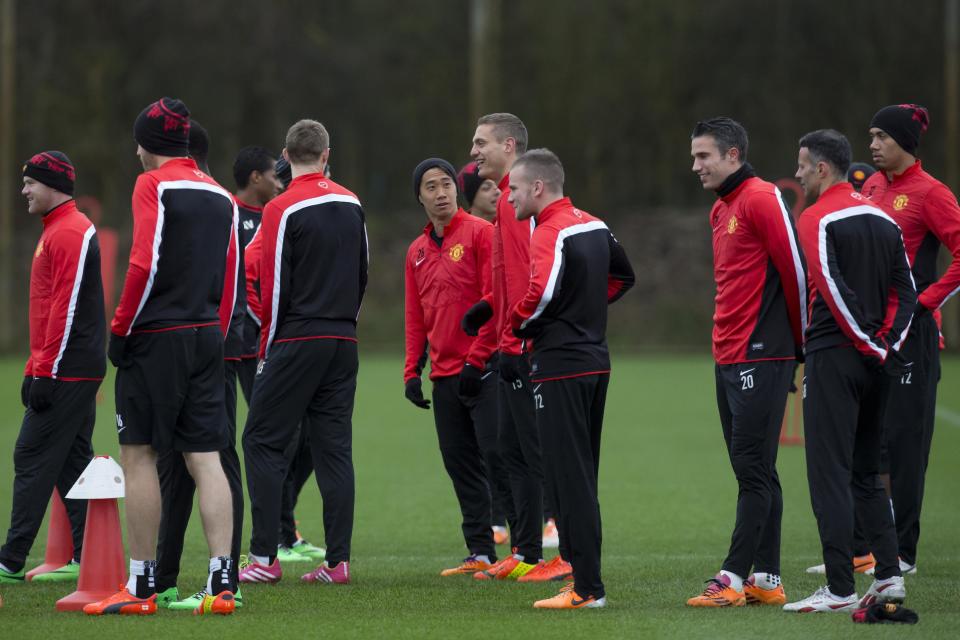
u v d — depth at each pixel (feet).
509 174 79.00
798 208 151.33
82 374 83.46
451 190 88.53
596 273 71.36
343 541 83.41
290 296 82.79
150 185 71.20
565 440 71.00
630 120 526.16
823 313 72.33
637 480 141.18
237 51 509.35
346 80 537.65
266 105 520.83
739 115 517.55
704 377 302.45
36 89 494.18
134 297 70.03
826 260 70.64
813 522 112.88
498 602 75.15
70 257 81.15
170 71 506.48
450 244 88.94
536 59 532.73
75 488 74.33
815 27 506.89
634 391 264.72
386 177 563.07
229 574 71.36
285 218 81.76
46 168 81.92
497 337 85.25
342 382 84.17
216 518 71.20
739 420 72.95
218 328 73.51
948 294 84.17
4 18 383.24
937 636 63.46
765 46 513.86
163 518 75.31
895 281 73.36
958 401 235.61
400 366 342.64
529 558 85.40
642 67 524.52
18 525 82.89
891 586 71.72
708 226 481.05
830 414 71.36
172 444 71.82
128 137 510.17
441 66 554.87
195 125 89.92
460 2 554.87
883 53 501.56
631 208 525.34
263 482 82.99
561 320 71.20
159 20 505.66
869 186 91.30
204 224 72.49
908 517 85.76
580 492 71.26
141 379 71.00
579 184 524.93
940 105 493.36
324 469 83.82
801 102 509.76
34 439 82.94
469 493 88.99
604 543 101.86
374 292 440.86
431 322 89.56
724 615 69.56
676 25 522.47
